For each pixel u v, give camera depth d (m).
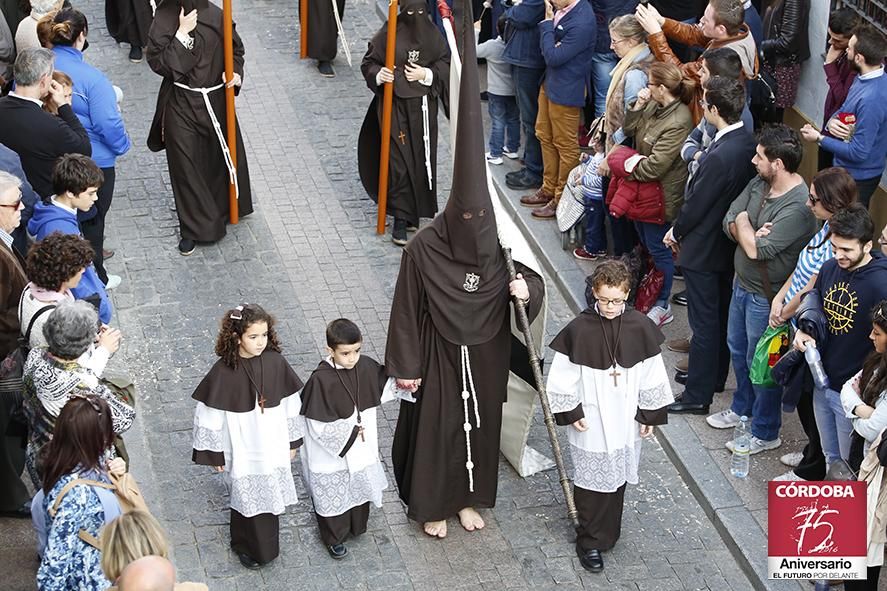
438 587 6.64
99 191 8.79
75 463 5.39
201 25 9.34
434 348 6.67
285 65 12.74
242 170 9.94
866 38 7.63
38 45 9.45
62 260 6.22
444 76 9.67
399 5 9.52
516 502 7.30
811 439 6.99
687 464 7.44
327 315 8.98
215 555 6.79
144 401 8.00
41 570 5.30
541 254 9.68
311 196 10.52
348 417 6.54
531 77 10.05
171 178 9.59
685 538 7.04
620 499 6.75
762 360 7.11
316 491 6.68
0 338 6.59
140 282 9.30
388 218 10.27
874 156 7.89
